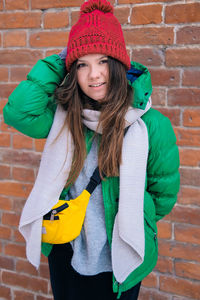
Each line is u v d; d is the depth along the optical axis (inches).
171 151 43.5
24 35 65.9
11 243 76.6
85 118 41.7
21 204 73.5
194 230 61.3
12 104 40.7
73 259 42.8
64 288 46.6
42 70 41.9
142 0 56.9
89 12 38.8
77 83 42.0
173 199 47.1
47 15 63.4
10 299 79.8
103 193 41.1
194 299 63.7
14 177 73.0
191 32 55.0
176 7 55.1
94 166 41.9
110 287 44.6
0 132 72.2
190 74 56.4
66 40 63.1
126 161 39.6
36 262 43.1
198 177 59.2
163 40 56.9
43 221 41.6
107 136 39.8
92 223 41.8
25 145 70.6
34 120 41.5
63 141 42.0
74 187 43.4
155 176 44.9
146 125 41.9
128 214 39.5
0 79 69.7
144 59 58.7
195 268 62.6
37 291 76.4
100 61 39.0
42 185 42.4
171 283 65.1
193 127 58.0
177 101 58.1
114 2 58.7
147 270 44.2
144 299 68.1
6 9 66.2
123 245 40.7
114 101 39.5
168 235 63.4
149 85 41.4
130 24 58.4
